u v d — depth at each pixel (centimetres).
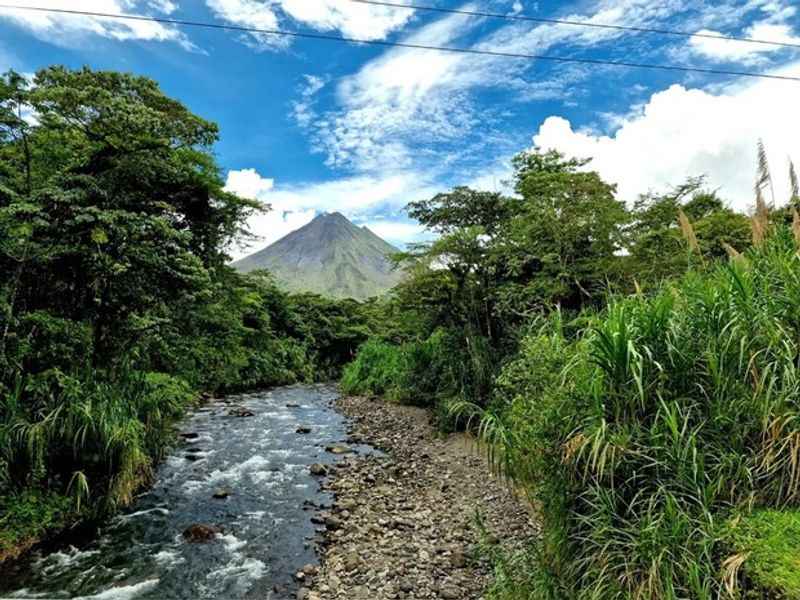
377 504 782
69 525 643
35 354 712
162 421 963
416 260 1449
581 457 342
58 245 727
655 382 337
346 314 4097
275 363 2827
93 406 691
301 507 780
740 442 320
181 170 1196
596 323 378
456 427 1219
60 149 827
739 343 338
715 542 284
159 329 1094
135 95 1483
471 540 613
